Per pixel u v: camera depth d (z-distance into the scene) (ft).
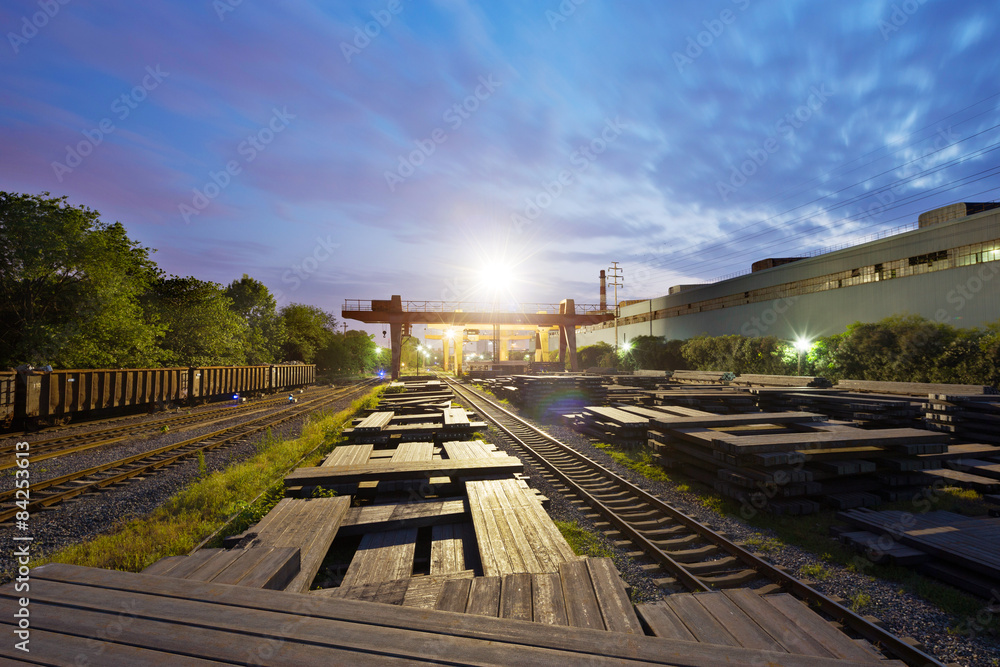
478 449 29.99
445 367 254.27
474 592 10.41
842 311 94.79
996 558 13.91
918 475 22.90
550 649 7.07
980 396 34.09
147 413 61.21
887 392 49.01
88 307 62.80
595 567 11.49
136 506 22.54
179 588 8.59
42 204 58.49
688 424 27.99
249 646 6.84
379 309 148.15
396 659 6.66
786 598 11.05
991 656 10.97
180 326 88.33
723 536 18.37
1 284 56.18
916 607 13.08
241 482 24.53
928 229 79.00
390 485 22.48
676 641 7.37
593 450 35.22
